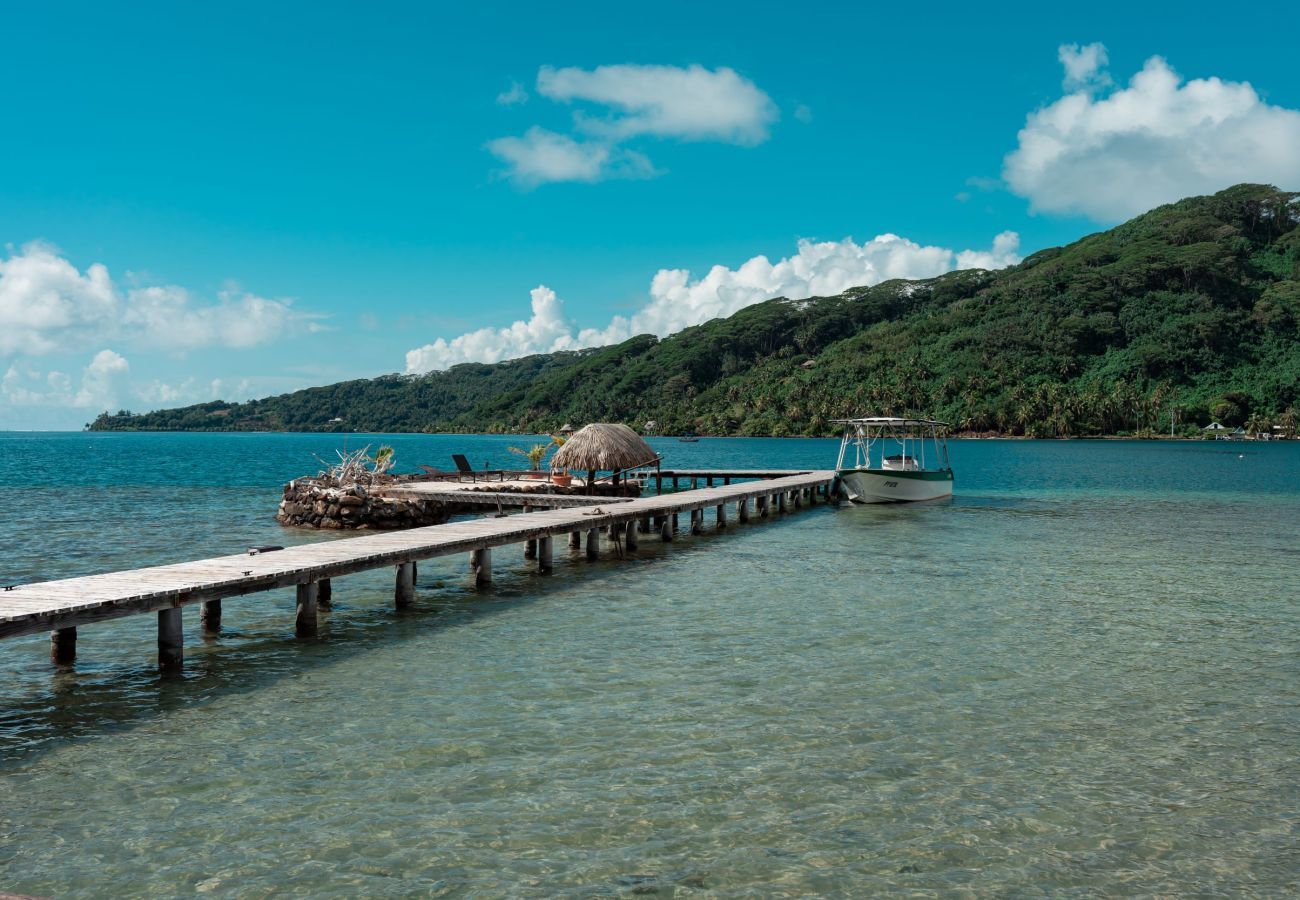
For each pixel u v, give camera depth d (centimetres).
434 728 1016
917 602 1739
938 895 675
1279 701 1124
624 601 1758
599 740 977
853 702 1109
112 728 1019
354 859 721
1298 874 707
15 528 3008
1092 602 1741
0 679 1206
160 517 3403
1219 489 5172
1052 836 766
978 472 7150
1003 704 1105
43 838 754
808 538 2788
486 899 665
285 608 1673
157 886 681
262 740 979
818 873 705
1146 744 974
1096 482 5862
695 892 677
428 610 1673
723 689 1160
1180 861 727
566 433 4138
